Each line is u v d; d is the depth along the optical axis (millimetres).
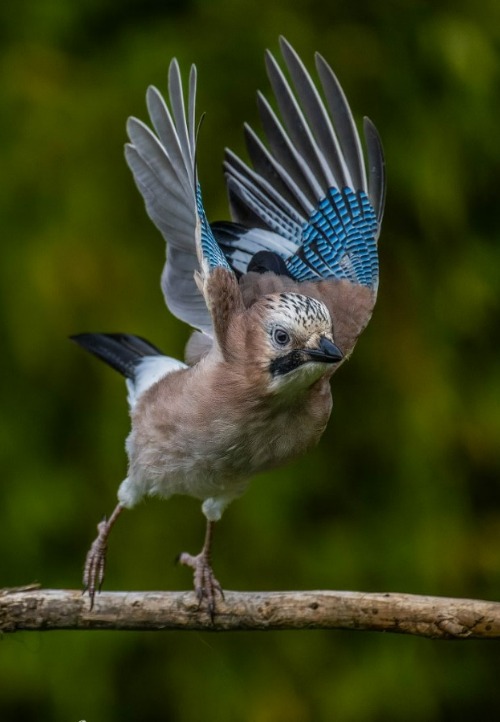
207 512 8281
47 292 10883
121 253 11055
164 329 10961
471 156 11852
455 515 11570
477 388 11820
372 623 7438
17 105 11195
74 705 11109
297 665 11281
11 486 11141
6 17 11664
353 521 11508
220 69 11359
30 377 11203
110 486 11117
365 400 11539
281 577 11250
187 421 7586
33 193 11047
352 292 8289
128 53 11445
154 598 7684
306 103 8352
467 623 7285
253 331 7398
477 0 12148
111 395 11086
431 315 11695
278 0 11688
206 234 7504
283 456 7773
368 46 11656
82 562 11188
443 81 11875
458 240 11812
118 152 11117
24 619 7613
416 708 11258
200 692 11227
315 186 8477
